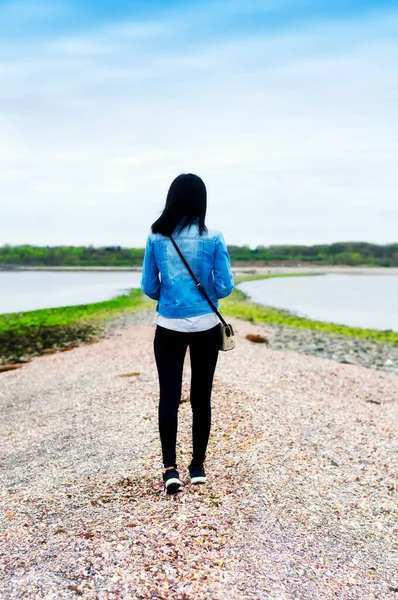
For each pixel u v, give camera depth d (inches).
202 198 147.4
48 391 335.3
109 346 550.9
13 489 174.1
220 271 148.0
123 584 115.3
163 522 141.6
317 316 1147.9
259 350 472.4
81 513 150.4
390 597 117.7
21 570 122.2
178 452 191.9
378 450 209.6
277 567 124.4
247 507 152.0
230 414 233.1
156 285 153.0
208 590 113.9
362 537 142.8
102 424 240.2
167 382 150.3
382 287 2532.0
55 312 1122.7
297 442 206.7
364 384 355.6
